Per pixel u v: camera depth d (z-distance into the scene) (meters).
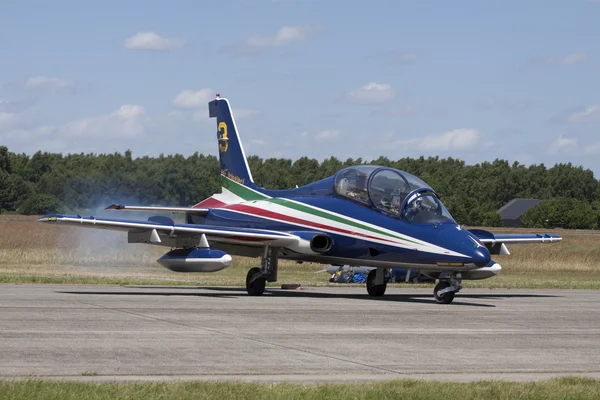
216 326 32.06
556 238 55.62
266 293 53.78
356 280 69.69
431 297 52.47
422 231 46.25
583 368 24.48
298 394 19.16
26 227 145.38
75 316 34.28
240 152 61.56
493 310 42.28
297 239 50.69
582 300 51.19
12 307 37.38
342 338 29.44
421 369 23.61
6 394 18.31
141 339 27.88
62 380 20.48
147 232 49.47
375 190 49.03
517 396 19.61
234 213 57.69
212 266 48.81
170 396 18.73
